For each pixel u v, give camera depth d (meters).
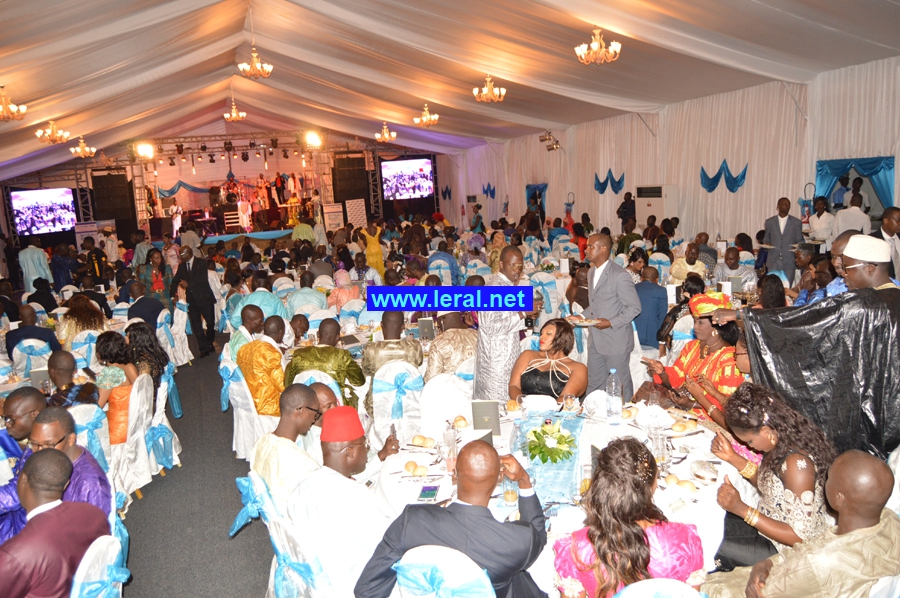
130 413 5.18
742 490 3.28
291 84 18.31
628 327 5.38
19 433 3.86
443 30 10.56
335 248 13.91
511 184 23.19
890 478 2.21
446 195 28.83
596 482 2.35
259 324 6.16
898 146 9.41
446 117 19.31
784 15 7.61
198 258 10.27
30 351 6.72
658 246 10.52
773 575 2.40
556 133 19.31
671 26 8.66
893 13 7.07
